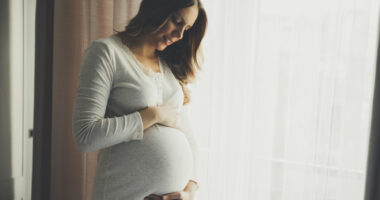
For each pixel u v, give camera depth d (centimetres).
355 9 139
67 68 160
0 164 141
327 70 145
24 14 153
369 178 135
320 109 147
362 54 140
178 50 120
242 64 155
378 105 131
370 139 133
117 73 93
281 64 151
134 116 90
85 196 165
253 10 152
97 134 85
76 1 158
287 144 155
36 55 150
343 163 147
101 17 158
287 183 156
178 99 111
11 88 146
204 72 161
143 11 100
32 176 156
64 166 165
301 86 150
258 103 156
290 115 153
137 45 103
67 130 163
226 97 159
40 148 153
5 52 140
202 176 166
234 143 159
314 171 150
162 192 99
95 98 87
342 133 146
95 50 90
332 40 143
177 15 98
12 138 148
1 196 142
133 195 96
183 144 105
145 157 95
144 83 96
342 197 148
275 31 151
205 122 164
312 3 145
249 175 159
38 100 151
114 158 96
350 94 143
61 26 158
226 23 156
